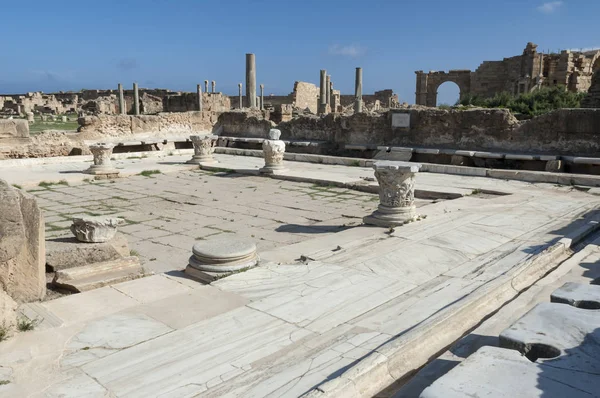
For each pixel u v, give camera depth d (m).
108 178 15.98
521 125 16.39
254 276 6.23
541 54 45.12
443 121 18.03
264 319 5.01
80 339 4.55
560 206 10.58
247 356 4.24
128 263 6.68
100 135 22.53
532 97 36.84
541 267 6.47
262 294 5.67
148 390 3.72
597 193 12.02
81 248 6.56
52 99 60.81
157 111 42.47
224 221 10.62
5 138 19.59
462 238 8.02
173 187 14.61
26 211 5.31
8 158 19.33
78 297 5.60
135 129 23.62
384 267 6.62
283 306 5.33
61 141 21.06
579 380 2.91
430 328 4.48
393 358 3.97
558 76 45.16
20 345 4.42
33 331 4.69
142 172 16.81
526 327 3.59
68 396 3.64
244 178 16.11
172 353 4.30
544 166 15.65
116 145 22.31
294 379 3.78
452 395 2.77
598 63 45.50
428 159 18.17
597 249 7.06
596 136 14.95
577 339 3.41
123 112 34.59
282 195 13.41
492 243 7.80
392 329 4.71
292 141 21.78
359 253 7.18
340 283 6.02
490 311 5.20
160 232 9.73
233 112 25.34
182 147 25.08
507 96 39.09
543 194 12.12
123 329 4.77
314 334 4.67
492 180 14.34
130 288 5.95
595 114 14.91
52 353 4.29
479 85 51.12
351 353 4.20
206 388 3.74
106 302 5.47
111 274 6.40
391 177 9.08
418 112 18.56
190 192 13.86
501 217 9.54
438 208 10.55
